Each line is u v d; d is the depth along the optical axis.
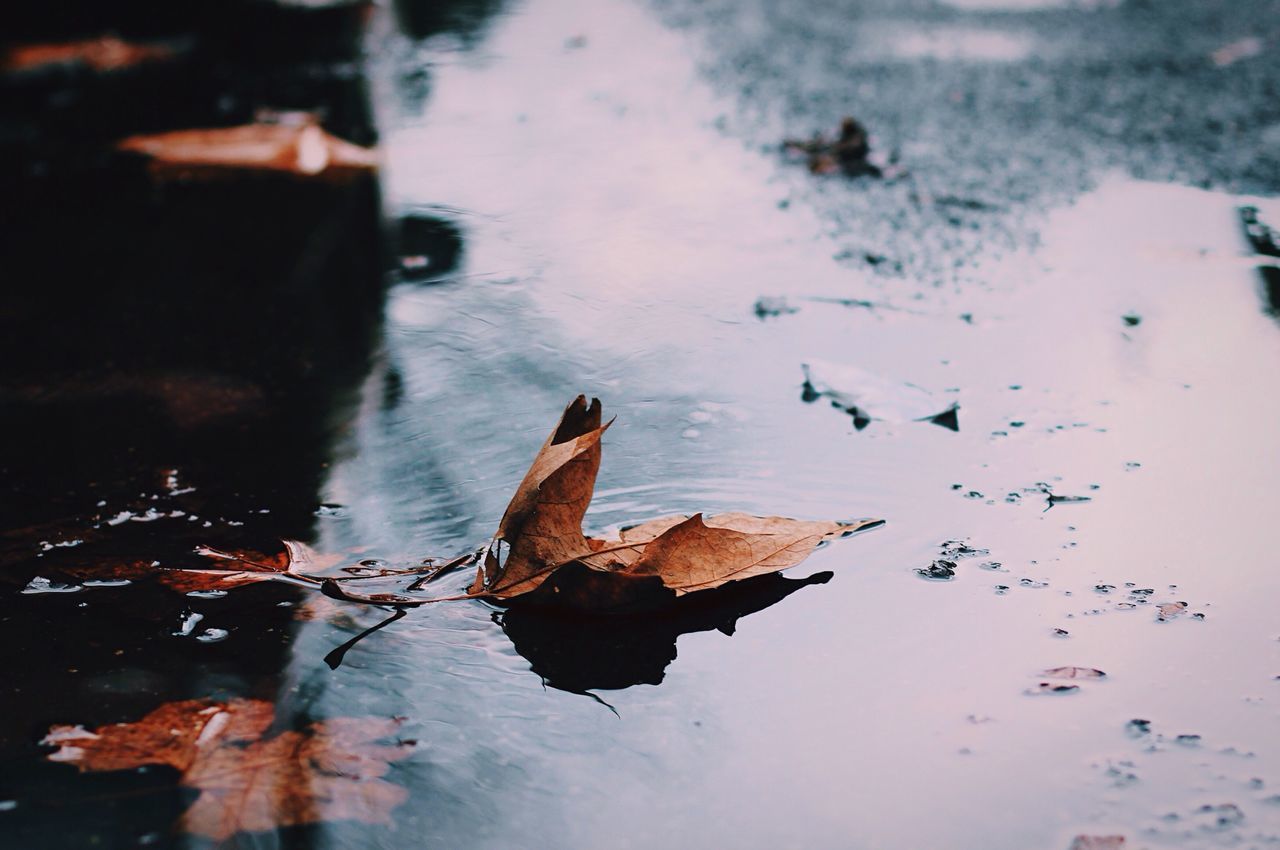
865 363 1.01
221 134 1.76
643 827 0.69
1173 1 2.93
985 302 1.10
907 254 1.20
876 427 0.93
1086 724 0.72
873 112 1.84
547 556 0.79
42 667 0.76
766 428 0.93
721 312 1.09
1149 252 1.18
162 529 0.85
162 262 1.23
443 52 2.42
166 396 0.99
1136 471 0.88
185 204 1.44
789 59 2.29
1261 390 0.96
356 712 0.73
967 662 0.75
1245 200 1.35
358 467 0.90
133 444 0.93
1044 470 0.88
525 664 0.76
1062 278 1.14
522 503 0.79
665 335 1.06
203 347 1.06
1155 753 0.71
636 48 2.45
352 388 0.99
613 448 0.91
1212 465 0.88
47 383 1.01
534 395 0.98
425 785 0.70
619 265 1.19
